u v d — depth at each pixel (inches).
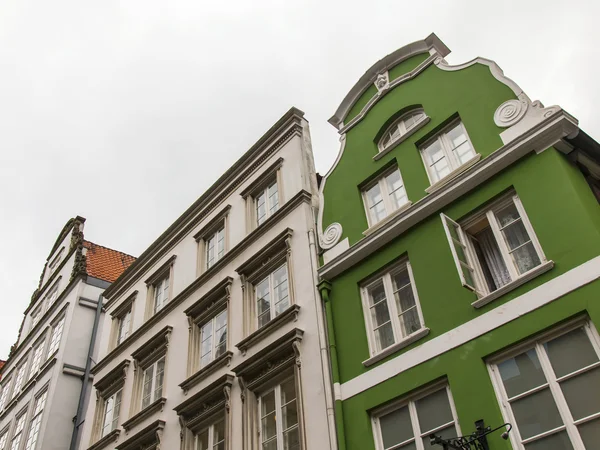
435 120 479.5
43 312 1122.0
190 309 652.1
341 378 430.9
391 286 444.5
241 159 714.2
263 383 496.7
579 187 364.2
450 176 438.6
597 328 305.7
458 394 347.9
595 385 300.4
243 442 478.0
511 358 341.1
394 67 567.8
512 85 436.5
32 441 829.2
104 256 1108.5
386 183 506.3
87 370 863.1
